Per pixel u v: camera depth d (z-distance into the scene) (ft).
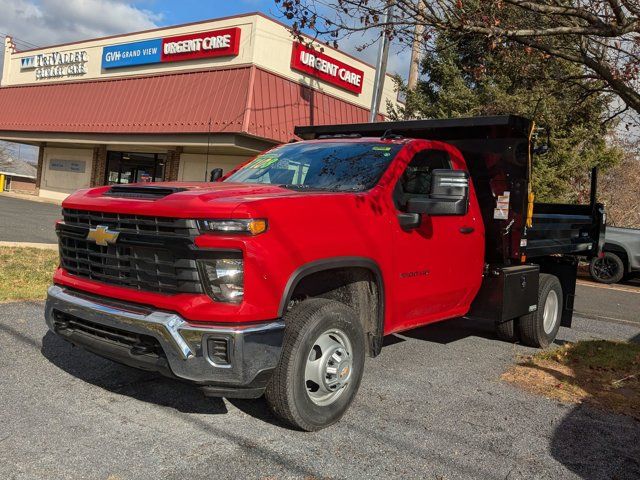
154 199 11.78
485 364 19.04
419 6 22.82
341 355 12.62
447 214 13.94
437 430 13.07
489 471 11.28
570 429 13.78
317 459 11.18
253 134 65.26
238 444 11.57
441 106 57.00
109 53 85.61
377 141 16.78
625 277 56.59
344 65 77.82
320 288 13.43
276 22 69.41
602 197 69.51
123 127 77.97
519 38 27.40
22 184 197.67
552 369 18.85
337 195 13.12
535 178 53.26
